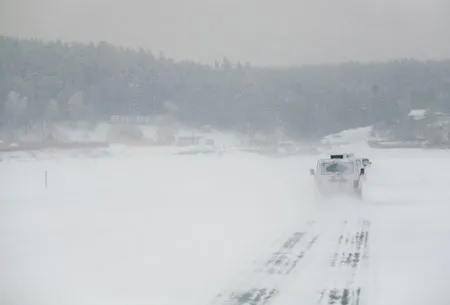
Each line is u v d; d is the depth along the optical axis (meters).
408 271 34.31
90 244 44.03
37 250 41.62
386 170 133.12
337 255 39.34
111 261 37.78
